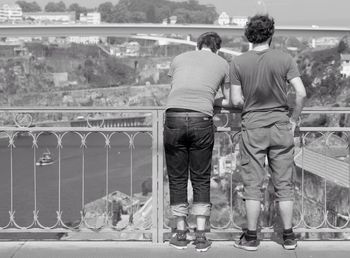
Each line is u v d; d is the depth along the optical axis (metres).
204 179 6.39
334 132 6.68
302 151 6.76
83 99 160.00
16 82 164.88
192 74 6.29
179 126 6.20
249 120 6.21
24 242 6.82
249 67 6.14
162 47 193.50
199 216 6.45
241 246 6.49
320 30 115.88
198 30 116.62
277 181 6.34
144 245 6.70
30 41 187.38
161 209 6.78
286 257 6.27
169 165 6.44
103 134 6.75
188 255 6.36
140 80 172.12
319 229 6.80
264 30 6.15
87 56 183.62
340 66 99.00
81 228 6.92
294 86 6.07
